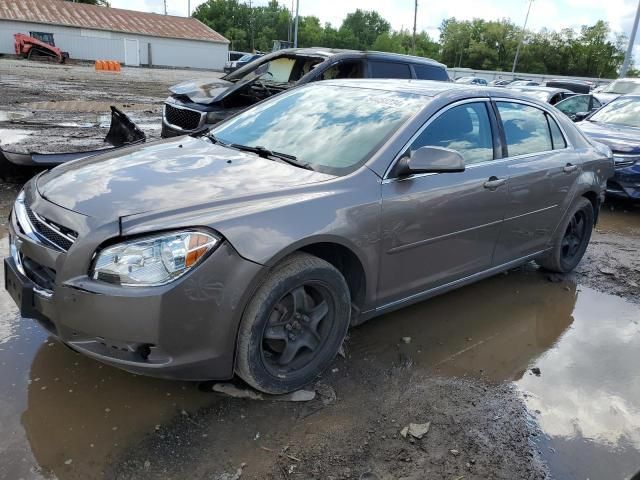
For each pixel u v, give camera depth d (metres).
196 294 2.48
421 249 3.41
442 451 2.66
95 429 2.62
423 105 3.54
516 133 4.18
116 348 2.51
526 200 4.12
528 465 2.62
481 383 3.27
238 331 2.65
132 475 2.38
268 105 4.21
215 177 3.01
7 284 2.92
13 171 6.24
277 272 2.70
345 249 3.00
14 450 2.46
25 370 3.01
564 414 3.04
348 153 3.29
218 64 51.44
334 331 3.05
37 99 15.12
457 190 3.51
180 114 7.70
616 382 3.40
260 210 2.67
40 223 2.71
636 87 15.47
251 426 2.72
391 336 3.71
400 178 3.23
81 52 44.78
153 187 2.83
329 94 4.03
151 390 2.93
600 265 5.47
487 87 4.11
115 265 2.43
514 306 4.38
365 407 2.95
